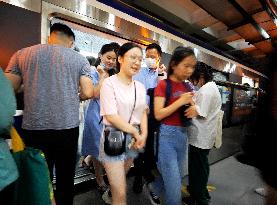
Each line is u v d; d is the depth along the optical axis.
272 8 4.34
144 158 2.29
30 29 2.57
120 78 1.84
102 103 1.78
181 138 1.99
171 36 4.39
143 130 1.93
